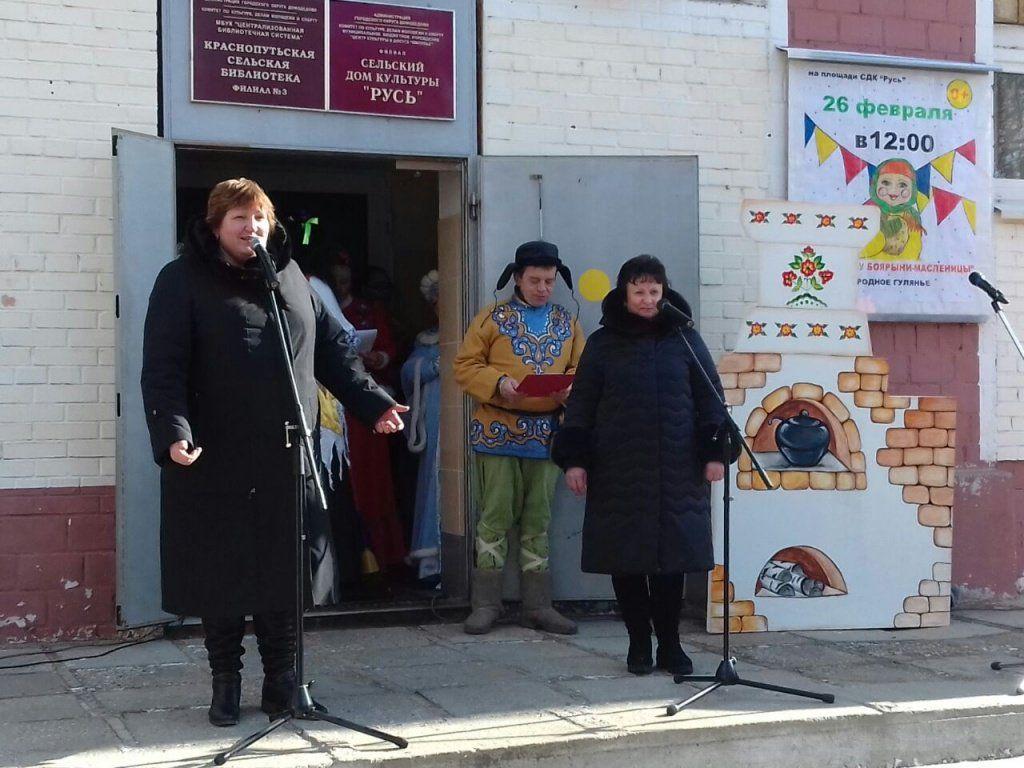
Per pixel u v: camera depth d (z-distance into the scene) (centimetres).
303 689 459
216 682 476
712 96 734
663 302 551
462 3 681
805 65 747
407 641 631
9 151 612
